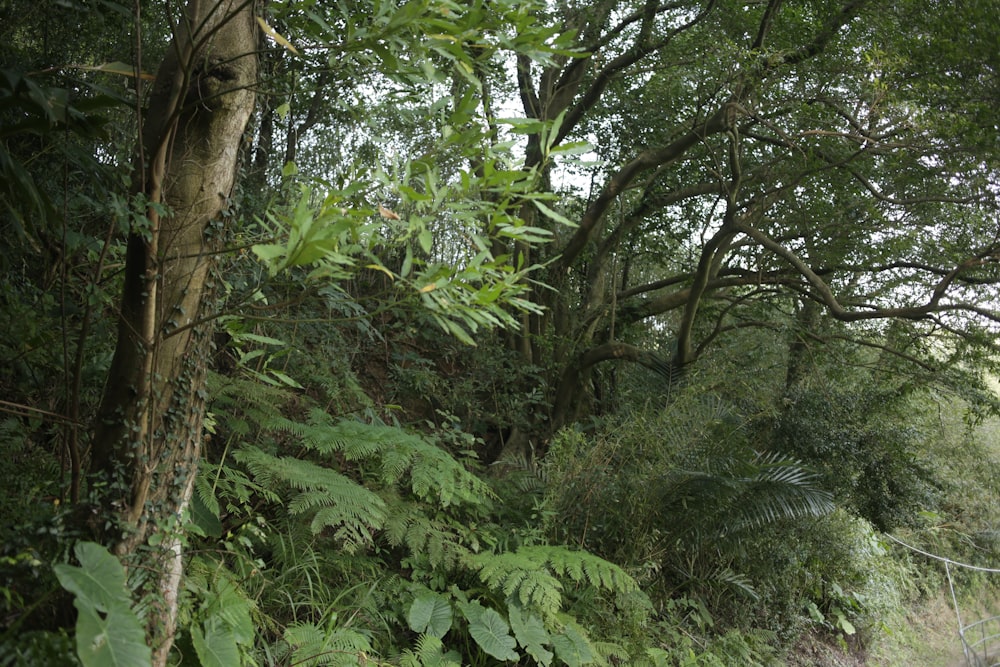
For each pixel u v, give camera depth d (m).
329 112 6.04
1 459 3.11
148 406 2.66
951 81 7.55
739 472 6.92
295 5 2.33
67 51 3.47
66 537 2.51
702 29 8.91
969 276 8.85
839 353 9.47
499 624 4.89
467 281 2.19
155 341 2.59
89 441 2.71
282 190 3.04
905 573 10.34
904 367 9.19
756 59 7.75
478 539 5.83
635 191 10.73
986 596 11.38
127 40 3.95
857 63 7.91
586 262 10.95
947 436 10.61
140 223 2.47
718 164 8.70
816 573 8.55
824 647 8.34
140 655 2.07
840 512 8.68
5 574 2.37
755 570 7.85
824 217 9.12
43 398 3.59
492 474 7.51
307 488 4.67
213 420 4.41
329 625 4.06
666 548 7.02
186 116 2.69
